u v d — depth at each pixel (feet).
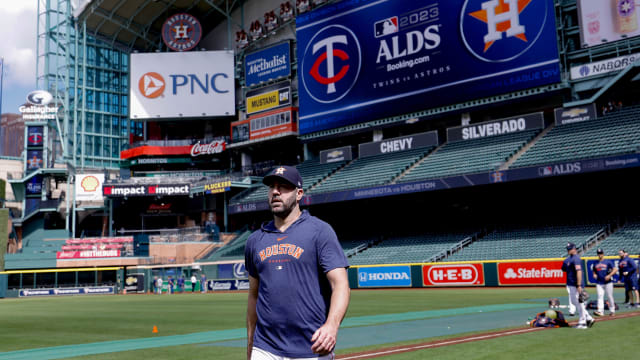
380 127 161.17
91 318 71.00
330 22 172.96
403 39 156.56
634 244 108.47
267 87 194.29
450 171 139.85
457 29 146.72
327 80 172.35
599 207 138.21
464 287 116.37
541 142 133.80
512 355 28.02
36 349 39.78
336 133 170.91
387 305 74.90
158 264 183.62
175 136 222.07
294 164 192.95
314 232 12.16
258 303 12.40
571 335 35.32
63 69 229.04
